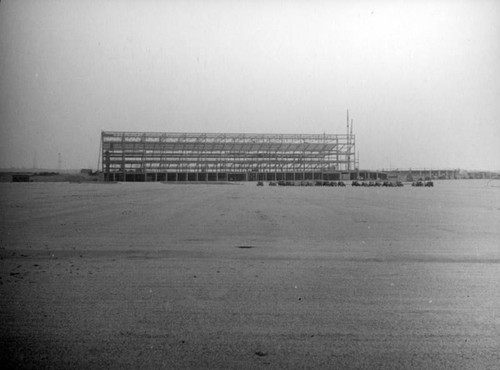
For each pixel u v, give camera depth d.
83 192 42.47
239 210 22.09
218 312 5.53
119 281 7.16
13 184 70.75
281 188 56.06
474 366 4.06
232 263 8.75
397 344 4.54
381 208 23.53
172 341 4.60
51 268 8.20
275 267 8.34
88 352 4.33
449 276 7.56
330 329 4.95
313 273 7.80
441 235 13.07
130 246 10.91
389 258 9.33
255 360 4.16
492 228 14.91
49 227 14.93
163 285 6.89
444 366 4.05
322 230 14.21
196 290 6.59
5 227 14.96
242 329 4.94
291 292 6.48
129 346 4.48
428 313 5.52
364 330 4.92
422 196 35.66
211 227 15.01
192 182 87.56
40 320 5.23
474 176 127.94
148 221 16.91
